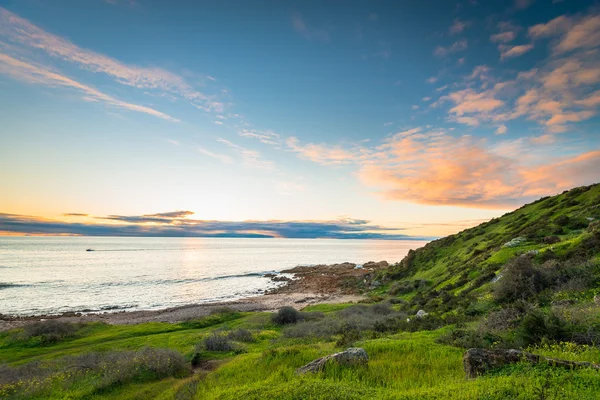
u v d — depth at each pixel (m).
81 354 31.55
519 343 14.86
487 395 8.56
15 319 59.62
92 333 46.66
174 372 22.92
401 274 83.25
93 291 88.31
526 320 15.46
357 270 137.25
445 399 8.82
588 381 8.47
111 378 20.50
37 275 113.12
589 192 58.47
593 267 23.95
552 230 46.53
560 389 8.22
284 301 76.56
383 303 50.38
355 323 33.78
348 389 10.86
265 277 122.06
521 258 26.88
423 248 92.62
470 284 38.78
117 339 42.25
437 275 62.91
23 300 75.94
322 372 13.49
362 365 14.10
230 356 27.44
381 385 12.02
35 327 43.88
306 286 100.81
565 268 24.92
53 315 62.84
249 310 66.25
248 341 34.25
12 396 18.72
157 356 24.28
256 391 11.88
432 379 12.06
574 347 12.98
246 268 152.00
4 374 23.11
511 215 76.75
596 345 13.05
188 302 77.31
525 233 49.53
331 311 55.91
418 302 44.75
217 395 12.97
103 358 26.30
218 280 113.31
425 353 15.80
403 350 16.64
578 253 28.00
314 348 20.25
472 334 17.34
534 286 24.50
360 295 80.25
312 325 37.50
